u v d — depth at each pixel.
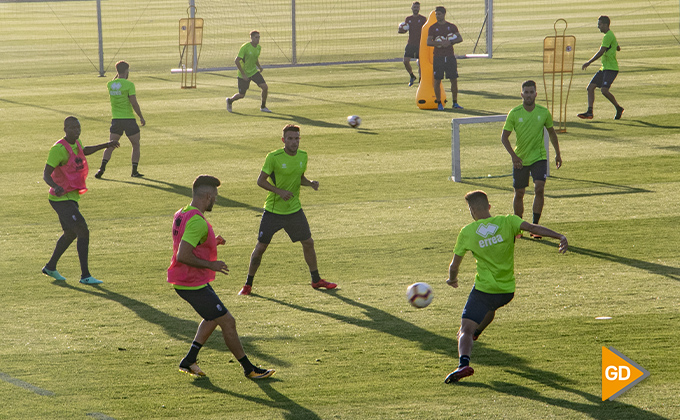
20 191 46.53
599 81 61.97
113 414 19.97
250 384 21.83
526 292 28.91
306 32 143.00
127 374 22.58
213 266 21.02
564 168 48.53
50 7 191.00
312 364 23.16
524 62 98.44
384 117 66.88
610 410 19.61
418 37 82.56
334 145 57.00
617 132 57.78
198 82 91.44
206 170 50.75
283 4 186.88
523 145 35.41
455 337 25.05
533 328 25.42
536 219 36.44
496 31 132.25
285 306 28.42
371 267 32.56
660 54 97.56
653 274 30.31
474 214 22.66
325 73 97.19
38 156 55.38
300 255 34.69
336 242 35.97
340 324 26.48
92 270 32.88
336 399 20.73
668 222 36.97
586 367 22.28
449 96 76.50
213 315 21.84
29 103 77.56
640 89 74.62
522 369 22.33
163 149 57.19
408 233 37.00
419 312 27.45
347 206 41.97
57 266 33.50
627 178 45.41
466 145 47.53
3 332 26.00
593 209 39.72
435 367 22.70
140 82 91.56
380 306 28.14
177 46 127.62
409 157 53.00
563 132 58.50
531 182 46.09
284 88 85.44
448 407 20.06
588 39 116.19
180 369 22.33
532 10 157.75
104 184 48.00
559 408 19.81
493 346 24.08
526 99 34.78
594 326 25.38
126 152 56.75
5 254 35.09
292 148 28.72
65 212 30.62
